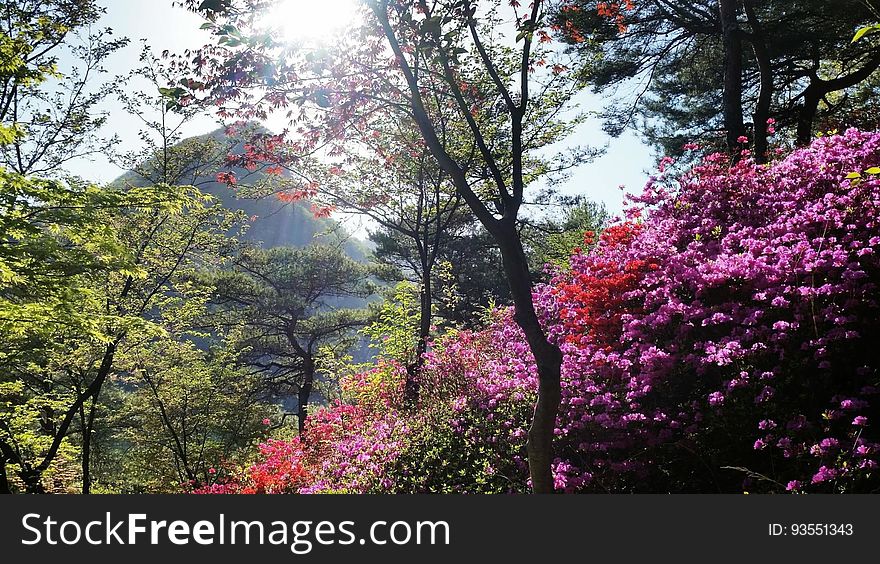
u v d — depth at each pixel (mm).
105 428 22453
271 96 4977
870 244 5891
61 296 9359
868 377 5270
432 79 6234
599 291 7145
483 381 7121
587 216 20188
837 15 13430
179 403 19641
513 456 6059
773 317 5980
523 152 12719
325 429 9758
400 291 12094
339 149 5836
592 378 6363
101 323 10617
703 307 6348
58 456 16328
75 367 15195
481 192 12461
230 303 26875
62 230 10062
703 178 8375
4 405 12688
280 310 26297
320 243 29078
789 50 14547
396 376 9844
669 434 5527
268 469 9195
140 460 19641
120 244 9922
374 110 5250
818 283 5980
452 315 19344
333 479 7383
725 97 12648
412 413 8219
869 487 4402
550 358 4121
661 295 6801
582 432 5875
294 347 26891
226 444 20938
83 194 9359
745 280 6332
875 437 4832
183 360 19750
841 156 7219
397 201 12461
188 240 17500
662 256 7344
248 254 27344
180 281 18422
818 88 13922
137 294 17141
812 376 5445
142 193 9883
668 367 5938
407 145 10883
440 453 6543
